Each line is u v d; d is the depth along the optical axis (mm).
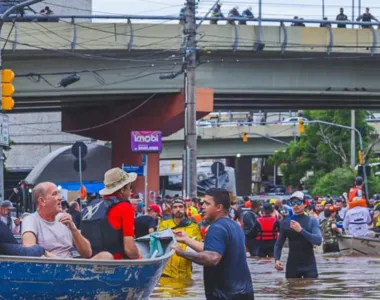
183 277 31391
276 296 27812
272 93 80875
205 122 145625
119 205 19469
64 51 72375
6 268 17359
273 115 175875
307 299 27312
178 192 126750
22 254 18016
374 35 81000
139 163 85250
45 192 18891
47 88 74188
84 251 19141
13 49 70500
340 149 129125
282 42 78250
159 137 68562
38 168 87188
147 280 19219
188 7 59312
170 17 57406
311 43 79188
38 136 136875
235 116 177750
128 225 19406
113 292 18531
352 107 96625
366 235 49781
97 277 18156
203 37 76375
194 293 28031
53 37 72000
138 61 75062
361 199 50375
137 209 54156
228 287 17625
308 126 132125
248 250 46875
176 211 30688
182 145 131375
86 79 75500
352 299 27297
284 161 136375
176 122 80562
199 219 44656
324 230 50312
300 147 133500
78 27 73000
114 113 87000
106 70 75938
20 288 17578
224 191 17953
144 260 18688
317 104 94125
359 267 39281
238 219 53594
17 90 73438
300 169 134375
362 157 101812
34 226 18812
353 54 81062
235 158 169500
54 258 17625
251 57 79562
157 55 76438
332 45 79688
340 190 118562
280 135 140625
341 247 50250
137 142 68562
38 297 17812
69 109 93688
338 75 82688
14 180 122375
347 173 119375
